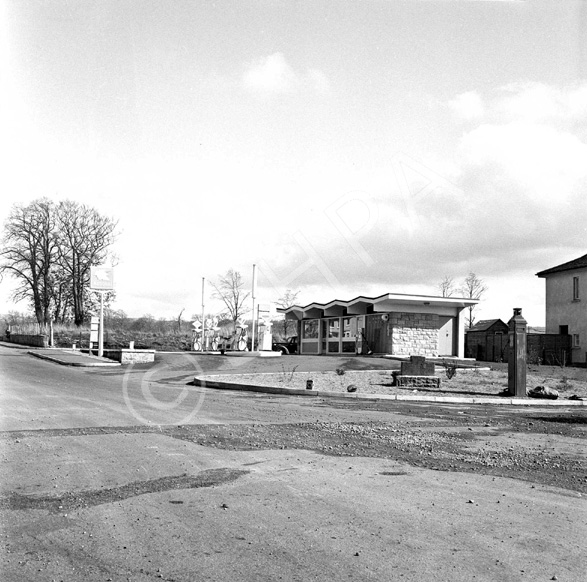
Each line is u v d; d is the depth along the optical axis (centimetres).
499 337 3912
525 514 596
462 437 1059
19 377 2067
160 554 472
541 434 1118
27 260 4525
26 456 789
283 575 435
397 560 466
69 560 461
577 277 4103
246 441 943
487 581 432
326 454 866
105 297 4934
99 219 4575
